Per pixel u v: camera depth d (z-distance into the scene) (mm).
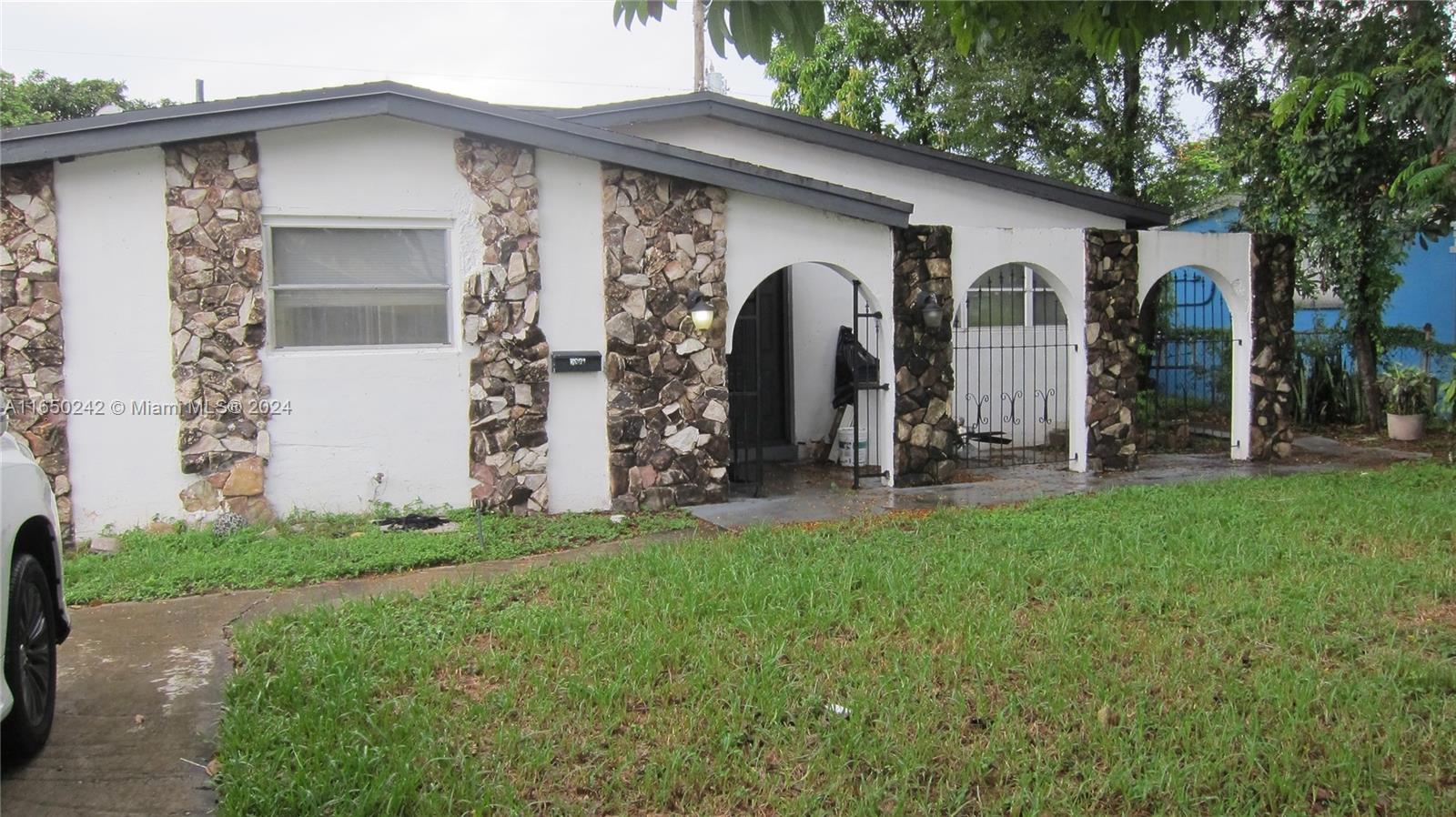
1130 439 11312
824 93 18359
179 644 5484
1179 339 14938
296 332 8547
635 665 4820
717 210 9492
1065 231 10992
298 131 8320
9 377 7754
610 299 9219
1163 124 16109
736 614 5617
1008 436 13477
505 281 8883
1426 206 11328
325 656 4926
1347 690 4461
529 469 9039
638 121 11312
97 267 7910
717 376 9617
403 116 8320
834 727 4168
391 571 7219
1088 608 5680
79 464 7953
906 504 9453
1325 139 12500
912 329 10375
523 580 6512
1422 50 10773
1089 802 3639
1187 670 4754
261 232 8289
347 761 3803
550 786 3781
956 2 4867
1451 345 14070
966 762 3857
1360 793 3652
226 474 8273
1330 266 13945
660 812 3625
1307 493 9117
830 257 9992
